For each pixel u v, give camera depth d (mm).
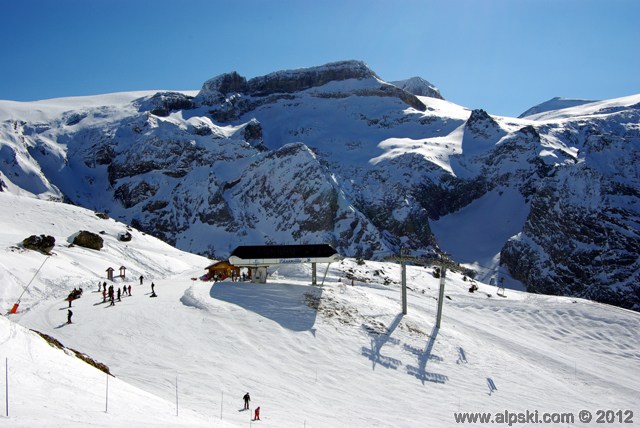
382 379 48188
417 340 57906
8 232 93688
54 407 22922
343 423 38375
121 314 54156
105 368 38031
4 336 30953
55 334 48219
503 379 53688
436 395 47312
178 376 41688
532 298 97562
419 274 105188
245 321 54375
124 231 111000
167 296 61938
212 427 27234
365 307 63469
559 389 54281
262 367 46188
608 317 81312
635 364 68625
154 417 25891
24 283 65750
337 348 52312
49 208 112750
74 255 84000
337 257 67812
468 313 79875
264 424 34500
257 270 67938
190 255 113688
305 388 43906
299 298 61562
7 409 21172
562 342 74125
